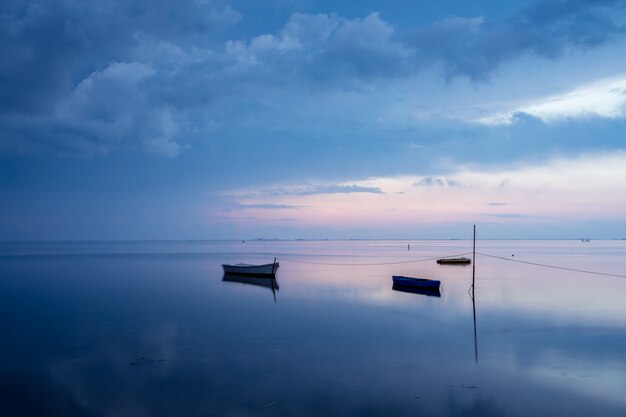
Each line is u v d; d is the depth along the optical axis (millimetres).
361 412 17109
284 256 139500
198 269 80875
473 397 18531
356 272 75812
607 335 28453
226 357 23781
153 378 20641
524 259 115125
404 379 20531
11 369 21875
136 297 45406
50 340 27281
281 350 25094
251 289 52000
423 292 48875
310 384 19891
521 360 23281
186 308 38750
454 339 27531
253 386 19656
